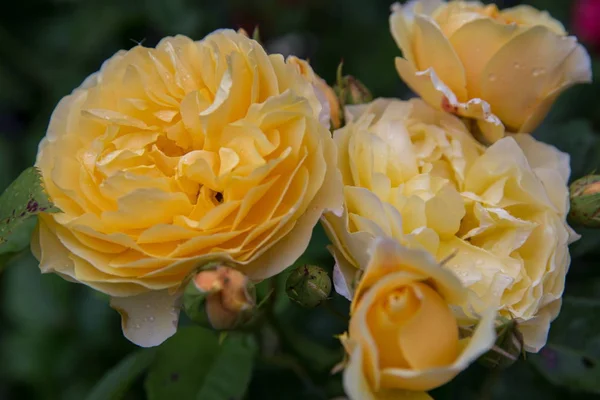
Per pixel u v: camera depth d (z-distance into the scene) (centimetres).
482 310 45
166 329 47
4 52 69
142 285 47
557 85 50
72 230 46
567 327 53
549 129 58
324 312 59
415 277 43
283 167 46
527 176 48
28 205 47
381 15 70
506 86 50
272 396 56
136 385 60
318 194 47
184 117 47
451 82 50
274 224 46
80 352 63
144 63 48
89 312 63
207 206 47
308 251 54
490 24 49
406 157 48
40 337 63
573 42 49
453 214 47
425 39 50
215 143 47
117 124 48
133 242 46
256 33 51
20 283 64
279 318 54
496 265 47
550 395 55
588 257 55
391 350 43
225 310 46
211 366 53
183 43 49
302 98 46
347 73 68
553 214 48
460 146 49
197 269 46
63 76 68
